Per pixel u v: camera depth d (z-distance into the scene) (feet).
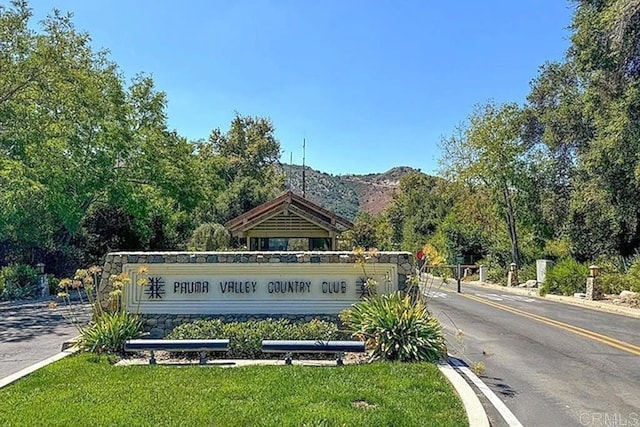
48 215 81.87
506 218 125.49
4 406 19.30
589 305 59.67
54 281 75.20
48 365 25.53
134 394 20.71
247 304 34.01
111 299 33.65
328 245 75.56
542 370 27.63
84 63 84.84
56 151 77.41
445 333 39.58
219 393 20.84
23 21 73.10
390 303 30.01
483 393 23.03
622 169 71.97
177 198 98.63
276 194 167.32
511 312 53.21
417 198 210.59
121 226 89.20
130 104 96.63
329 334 29.96
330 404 19.49
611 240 87.56
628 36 64.85
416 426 17.47
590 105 75.56
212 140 201.36
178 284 34.19
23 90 74.28
